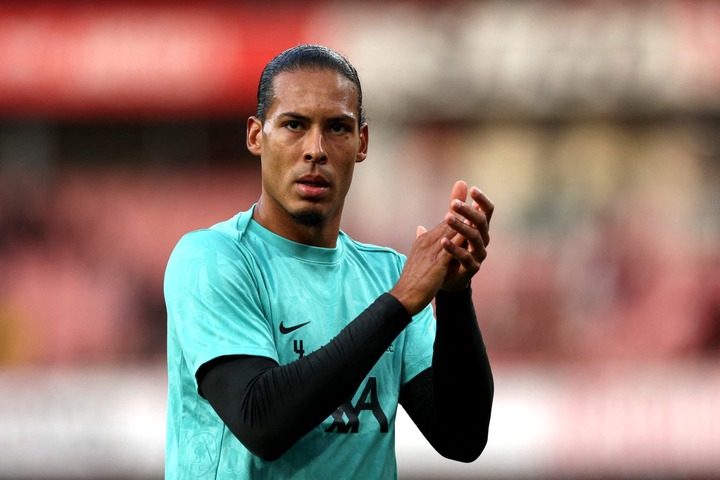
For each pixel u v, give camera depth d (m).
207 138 51.75
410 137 49.38
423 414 11.49
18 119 51.69
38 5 52.53
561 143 49.50
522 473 38.06
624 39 48.88
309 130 10.66
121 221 49.97
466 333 10.95
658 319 45.09
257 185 51.34
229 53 50.69
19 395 39.25
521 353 44.94
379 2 50.62
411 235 48.31
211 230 11.05
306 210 10.69
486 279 46.34
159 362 45.66
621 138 49.34
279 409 9.56
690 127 49.19
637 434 38.12
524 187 49.09
